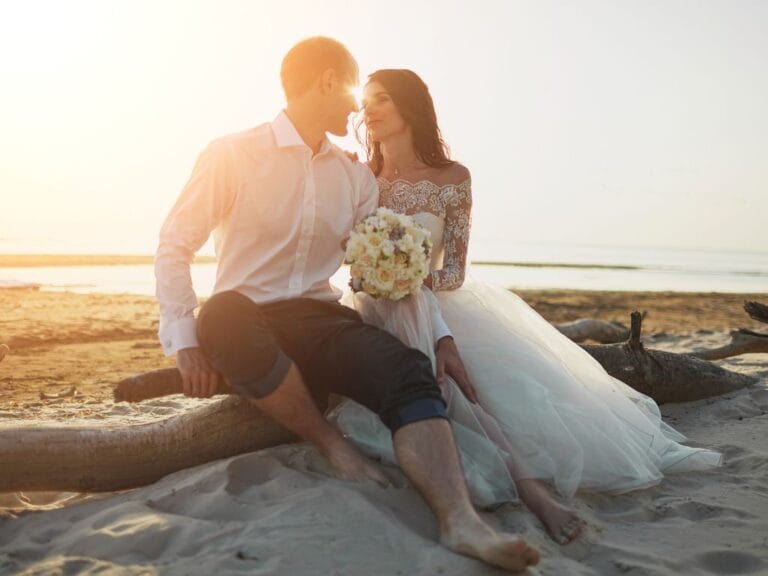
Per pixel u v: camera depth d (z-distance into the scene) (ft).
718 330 44.01
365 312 11.47
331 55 10.55
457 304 11.91
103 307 49.11
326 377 10.16
